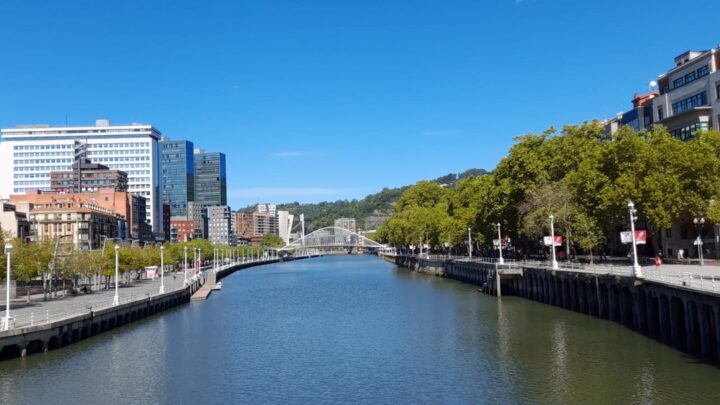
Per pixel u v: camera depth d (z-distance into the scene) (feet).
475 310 278.26
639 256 325.01
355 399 143.54
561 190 324.19
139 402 144.36
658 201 268.21
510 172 390.42
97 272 370.94
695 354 158.20
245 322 273.13
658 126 321.32
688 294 158.51
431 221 624.59
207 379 164.86
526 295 317.01
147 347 209.36
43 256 301.43
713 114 325.83
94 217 613.52
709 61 331.57
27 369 174.91
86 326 226.38
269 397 147.54
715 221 271.49
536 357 173.27
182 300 362.94
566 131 376.68
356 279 562.66
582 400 132.26
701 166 270.26
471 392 143.84
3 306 270.26
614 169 289.74
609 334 196.65
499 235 379.14
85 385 158.81
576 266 281.95
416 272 628.69
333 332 238.07
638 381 142.10
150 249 517.14
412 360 179.83
